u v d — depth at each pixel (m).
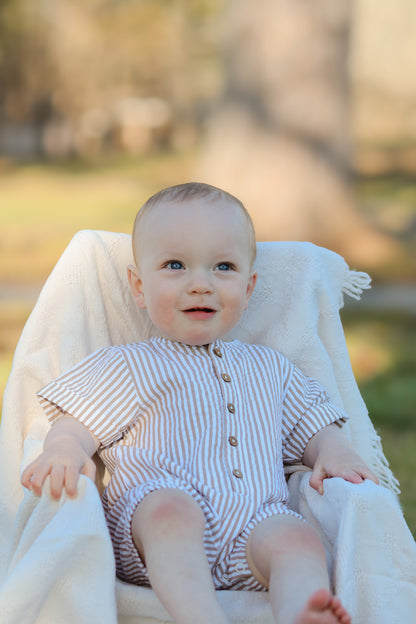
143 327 2.78
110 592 2.00
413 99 24.70
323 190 10.80
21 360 2.55
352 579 2.08
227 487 2.24
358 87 24.59
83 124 23.97
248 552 2.13
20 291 9.15
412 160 20.11
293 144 10.73
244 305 2.55
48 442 2.27
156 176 19.06
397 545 2.14
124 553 2.15
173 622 2.04
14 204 15.64
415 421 5.11
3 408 2.53
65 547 1.97
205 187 2.57
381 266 10.41
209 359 2.50
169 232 2.45
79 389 2.43
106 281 2.72
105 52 23.72
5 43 22.39
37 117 24.11
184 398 2.40
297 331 2.74
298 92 10.68
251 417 2.44
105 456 2.41
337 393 2.75
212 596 1.93
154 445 2.35
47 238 12.14
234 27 10.85
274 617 1.96
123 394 2.42
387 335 7.54
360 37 24.50
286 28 10.65
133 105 23.92
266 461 2.36
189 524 2.03
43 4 22.31
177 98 24.70
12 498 2.46
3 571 2.39
